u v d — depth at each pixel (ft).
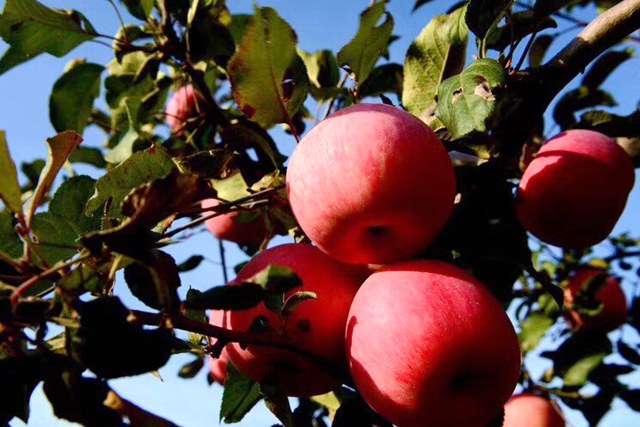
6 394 1.03
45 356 1.05
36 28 1.67
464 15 1.42
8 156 1.06
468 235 1.41
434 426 1.17
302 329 1.20
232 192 1.45
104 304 1.01
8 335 1.02
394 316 1.14
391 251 1.23
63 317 1.02
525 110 1.41
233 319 1.23
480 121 1.20
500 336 1.14
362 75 1.44
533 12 1.38
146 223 1.03
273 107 1.29
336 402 1.58
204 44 1.72
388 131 1.17
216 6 1.80
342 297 1.24
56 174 1.12
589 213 1.49
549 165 1.50
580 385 2.02
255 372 1.28
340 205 1.15
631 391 2.04
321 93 1.70
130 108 1.80
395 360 1.12
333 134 1.19
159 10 1.78
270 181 1.37
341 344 1.24
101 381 1.06
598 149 1.50
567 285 2.51
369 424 1.28
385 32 1.39
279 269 1.04
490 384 1.15
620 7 1.35
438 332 1.11
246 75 1.25
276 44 1.23
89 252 1.05
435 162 1.17
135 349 1.02
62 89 1.89
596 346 2.05
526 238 1.44
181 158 1.25
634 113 1.64
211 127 1.82
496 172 1.44
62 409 1.04
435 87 1.44
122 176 1.23
